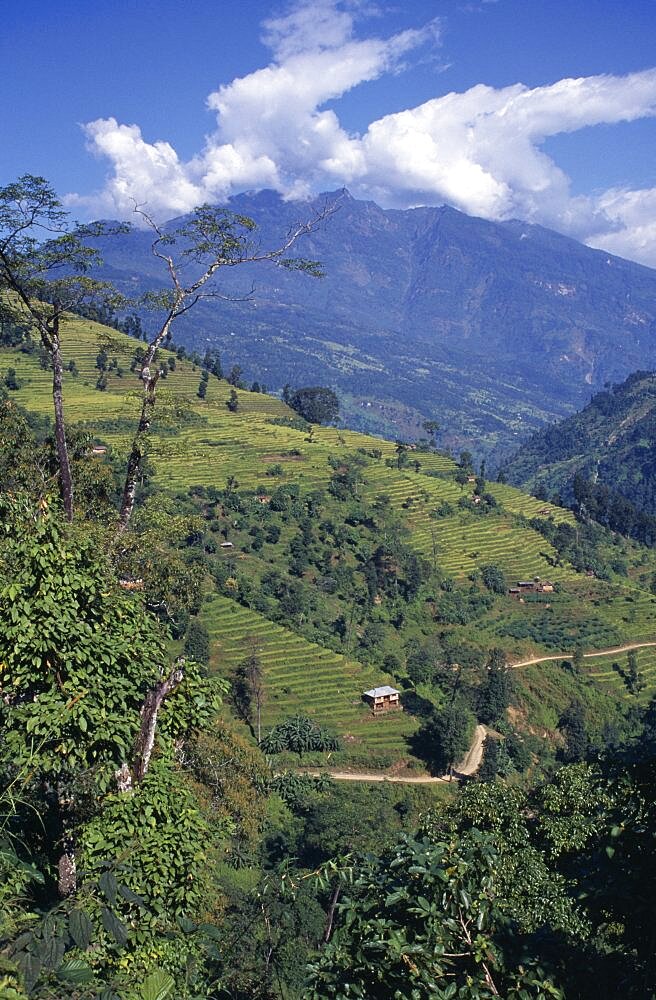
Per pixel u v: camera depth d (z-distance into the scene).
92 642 11.19
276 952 16.34
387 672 73.94
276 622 74.81
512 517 125.62
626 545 139.62
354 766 57.84
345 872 7.64
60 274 21.64
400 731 63.03
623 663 88.12
